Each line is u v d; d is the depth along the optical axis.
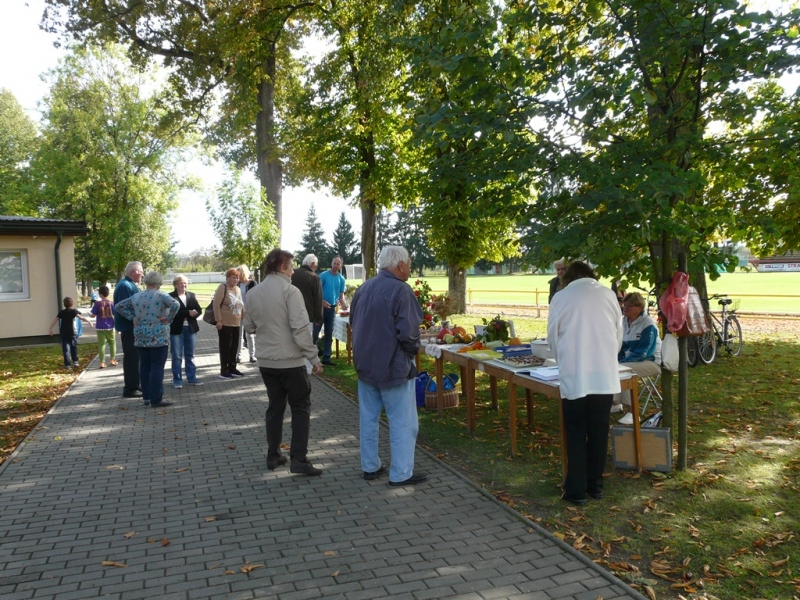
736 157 5.28
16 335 16.94
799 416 7.06
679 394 5.27
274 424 5.64
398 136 18.97
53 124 37.81
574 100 4.51
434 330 8.58
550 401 8.35
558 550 3.87
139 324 8.30
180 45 21.16
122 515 4.56
